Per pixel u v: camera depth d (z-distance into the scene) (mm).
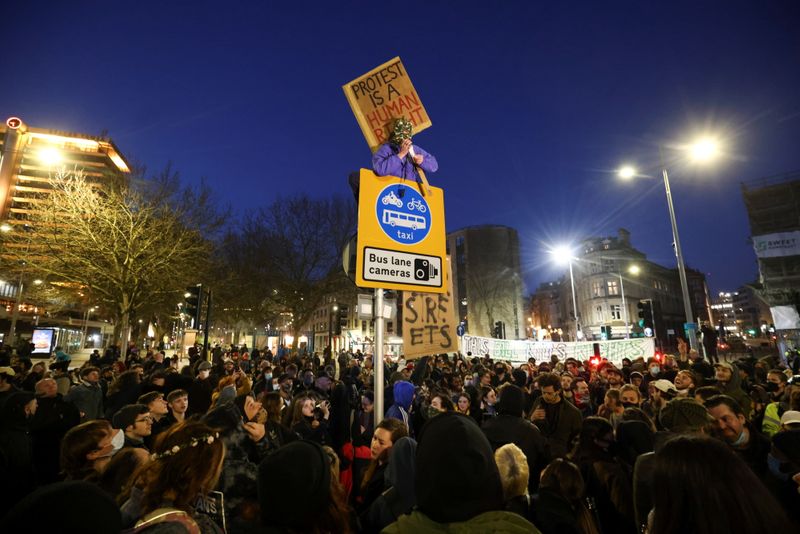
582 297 65062
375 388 3375
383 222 3369
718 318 122000
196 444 2066
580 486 2738
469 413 7008
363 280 3189
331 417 5238
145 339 39781
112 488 2707
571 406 4973
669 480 1401
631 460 3436
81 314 52938
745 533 1234
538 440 4000
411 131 3635
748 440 3299
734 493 1287
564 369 10602
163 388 6156
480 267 57969
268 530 1626
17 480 4043
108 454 3074
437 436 1367
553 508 2533
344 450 4742
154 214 20094
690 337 15023
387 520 2529
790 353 19125
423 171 3795
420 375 6863
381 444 3316
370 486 3320
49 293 21859
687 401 3637
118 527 1223
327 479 1728
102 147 71375
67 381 8906
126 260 18375
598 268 62281
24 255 17797
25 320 46625
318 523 1665
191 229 21375
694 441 1451
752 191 38375
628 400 5418
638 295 61781
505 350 18344
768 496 1309
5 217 64250
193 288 12344
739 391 6039
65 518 1098
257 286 33281
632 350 18219
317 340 76438
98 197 18328
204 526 1932
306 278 34188
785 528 1262
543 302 87125
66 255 18250
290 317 41312
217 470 2102
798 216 36062
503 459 2740
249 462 3061
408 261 3434
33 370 9297
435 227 3654
